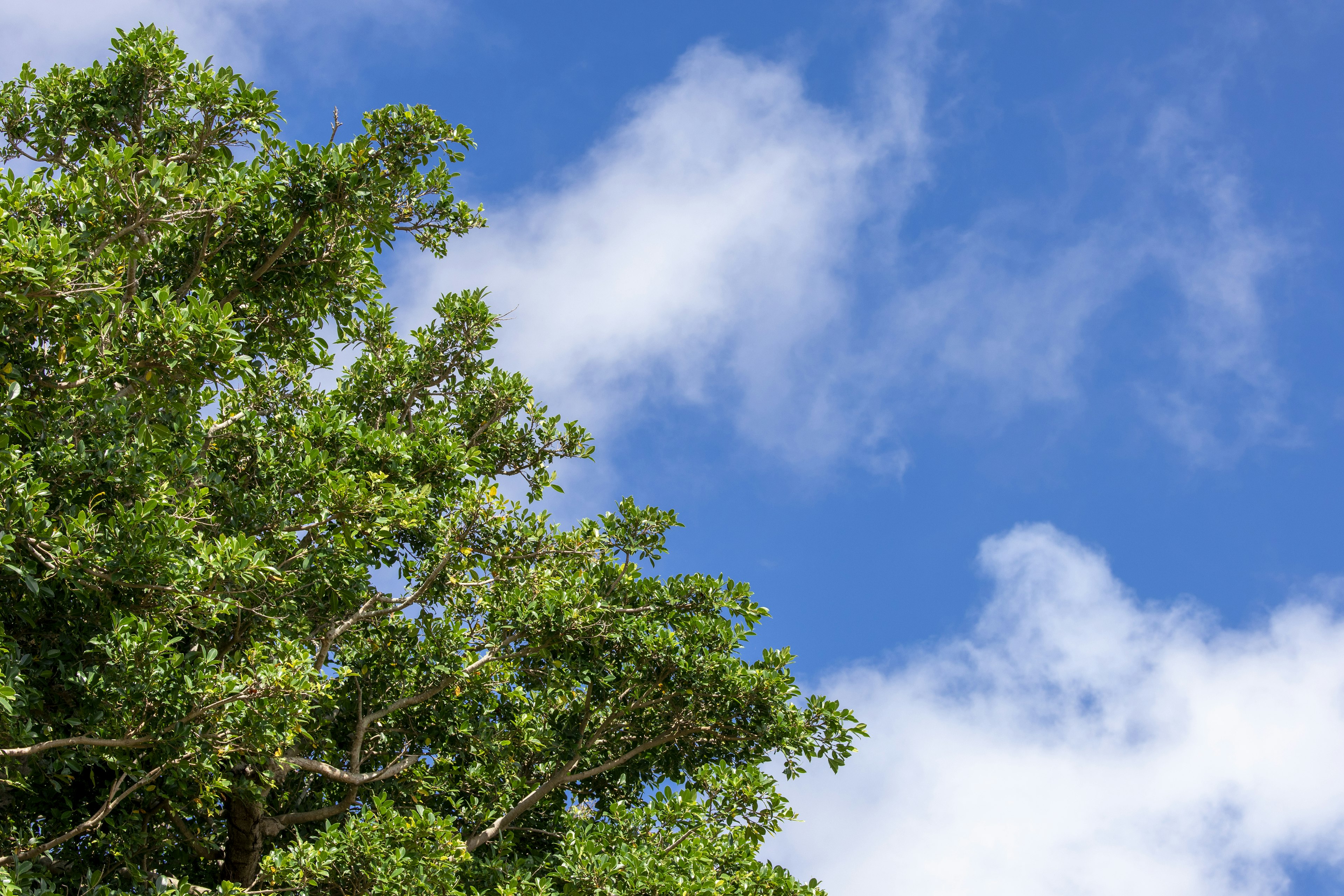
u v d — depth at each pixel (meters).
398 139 14.05
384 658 14.46
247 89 13.27
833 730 13.88
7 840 9.73
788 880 11.87
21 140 13.30
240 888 10.41
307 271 13.40
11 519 8.09
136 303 9.52
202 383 9.54
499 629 13.80
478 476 16.61
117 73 13.09
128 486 9.71
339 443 13.56
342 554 11.75
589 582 13.87
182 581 8.78
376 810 11.58
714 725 14.04
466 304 17.75
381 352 18.34
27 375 9.44
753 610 14.53
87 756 9.38
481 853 13.70
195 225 12.01
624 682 14.10
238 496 11.47
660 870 10.98
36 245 8.40
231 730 9.61
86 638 9.34
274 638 11.41
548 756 14.80
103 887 9.64
